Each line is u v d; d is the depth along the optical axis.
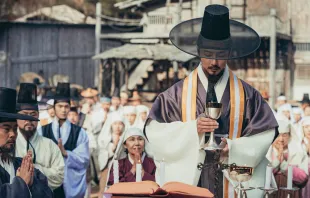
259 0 38.19
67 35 45.41
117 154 11.49
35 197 9.08
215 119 8.20
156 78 38.94
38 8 44.34
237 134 8.64
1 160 8.88
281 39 38.94
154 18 40.72
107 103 20.66
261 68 38.47
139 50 38.75
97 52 41.75
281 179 13.29
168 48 39.00
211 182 8.59
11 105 8.84
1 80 43.53
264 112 8.70
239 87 8.72
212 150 8.30
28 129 12.02
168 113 8.73
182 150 8.49
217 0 39.34
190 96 8.69
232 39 8.54
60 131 14.01
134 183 6.79
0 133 8.64
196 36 8.66
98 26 41.81
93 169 17.19
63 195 13.72
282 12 38.72
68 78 43.72
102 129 17.03
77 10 45.31
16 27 43.84
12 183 8.40
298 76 39.19
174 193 6.62
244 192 8.04
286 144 13.61
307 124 14.89
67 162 13.66
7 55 43.53
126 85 38.44
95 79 43.38
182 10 40.47
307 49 39.19
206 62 8.51
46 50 44.81
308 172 13.69
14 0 43.66
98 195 17.59
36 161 12.27
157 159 8.67
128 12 45.00
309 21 39.00
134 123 18.88
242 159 8.51
